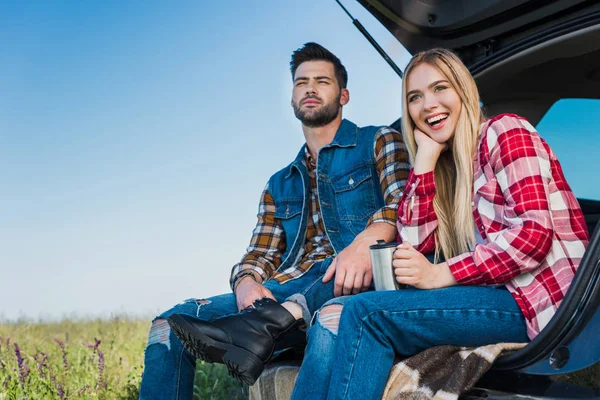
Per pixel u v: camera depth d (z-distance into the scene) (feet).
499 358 5.48
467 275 5.63
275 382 7.13
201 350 6.19
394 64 8.93
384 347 5.46
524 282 5.57
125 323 15.94
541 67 8.91
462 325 5.45
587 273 4.93
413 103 6.57
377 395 5.33
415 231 6.67
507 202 5.68
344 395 5.27
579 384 5.25
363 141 8.14
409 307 5.44
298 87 8.39
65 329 15.71
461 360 5.50
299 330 7.09
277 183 8.71
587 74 8.86
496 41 8.77
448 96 6.29
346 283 6.63
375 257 5.95
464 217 6.12
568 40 7.82
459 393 5.12
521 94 9.45
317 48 8.46
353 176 8.02
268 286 7.80
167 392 6.91
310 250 8.26
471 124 6.23
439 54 6.42
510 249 5.41
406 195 6.88
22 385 9.50
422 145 6.57
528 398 5.20
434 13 8.67
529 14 8.04
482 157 6.01
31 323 15.23
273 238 8.61
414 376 5.42
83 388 9.78
